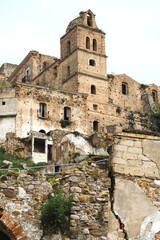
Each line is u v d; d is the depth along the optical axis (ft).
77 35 209.87
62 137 162.09
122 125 204.74
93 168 54.08
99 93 205.67
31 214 48.85
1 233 50.26
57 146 156.04
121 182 53.01
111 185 53.26
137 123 211.00
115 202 51.83
